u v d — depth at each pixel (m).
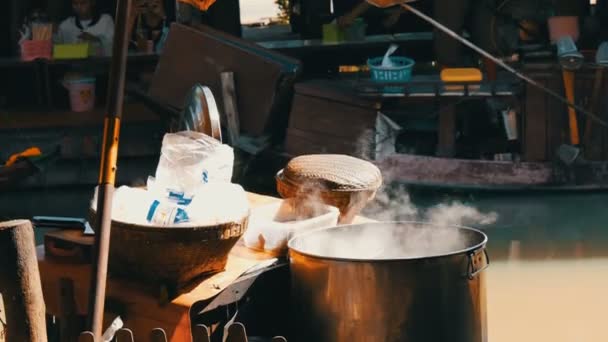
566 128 9.65
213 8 11.34
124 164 10.95
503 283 7.34
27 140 10.91
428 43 11.69
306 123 9.88
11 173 9.45
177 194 4.34
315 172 4.97
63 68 11.68
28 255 3.64
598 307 6.82
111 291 4.30
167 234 4.04
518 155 9.85
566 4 10.09
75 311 4.55
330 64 11.99
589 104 9.56
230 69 9.93
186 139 4.59
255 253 4.61
